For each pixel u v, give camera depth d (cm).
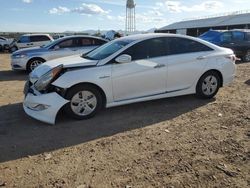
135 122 588
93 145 483
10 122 593
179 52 688
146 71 639
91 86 595
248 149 457
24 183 371
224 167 403
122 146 477
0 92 873
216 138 502
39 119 568
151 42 657
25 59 1245
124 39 679
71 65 587
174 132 533
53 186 363
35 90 591
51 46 1270
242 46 1619
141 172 393
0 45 3294
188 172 392
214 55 726
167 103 714
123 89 625
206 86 729
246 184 363
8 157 443
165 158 432
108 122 589
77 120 597
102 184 367
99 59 618
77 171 399
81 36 1277
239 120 588
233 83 951
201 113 639
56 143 492
